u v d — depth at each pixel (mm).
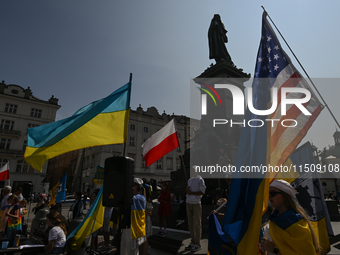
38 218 6395
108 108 4738
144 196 4629
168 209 6789
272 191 2252
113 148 41906
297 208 2156
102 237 8328
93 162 42875
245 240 2449
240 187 2744
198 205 5047
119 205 3348
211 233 3236
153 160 7512
